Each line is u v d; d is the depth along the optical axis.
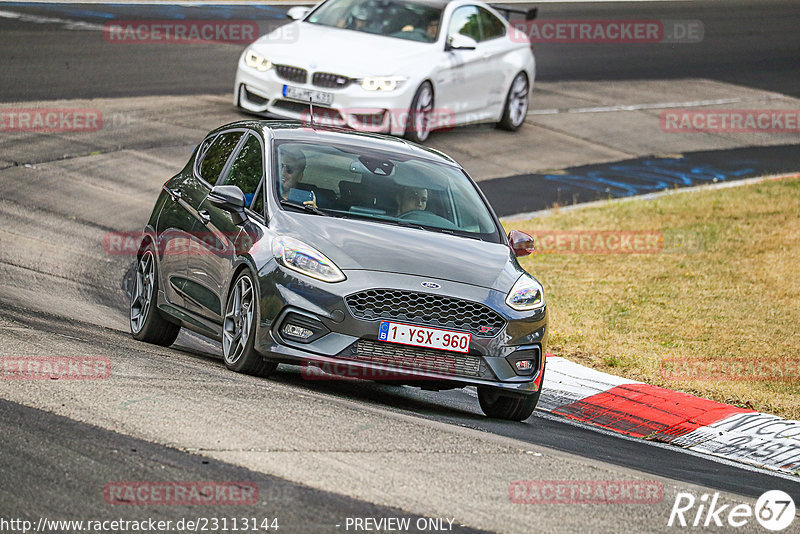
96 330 31.81
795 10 125.19
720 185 65.75
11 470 17.94
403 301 26.12
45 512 16.48
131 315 33.41
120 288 40.16
